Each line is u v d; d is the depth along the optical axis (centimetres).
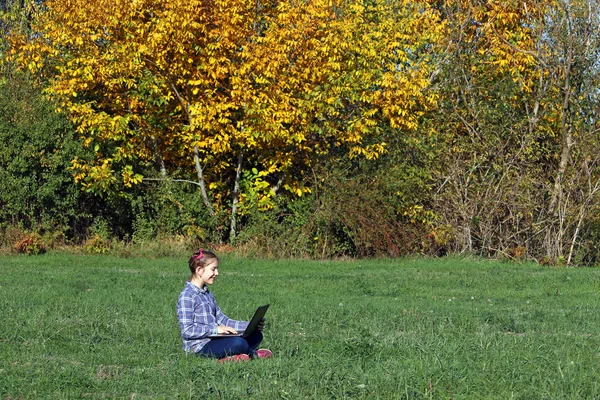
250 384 716
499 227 2434
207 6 2308
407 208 2423
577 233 2389
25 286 1509
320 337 995
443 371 767
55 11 2347
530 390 722
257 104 2275
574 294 1593
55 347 899
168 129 2416
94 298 1335
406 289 1605
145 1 2297
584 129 2441
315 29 2359
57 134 2311
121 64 2273
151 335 977
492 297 1524
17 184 2288
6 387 707
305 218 2402
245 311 1213
